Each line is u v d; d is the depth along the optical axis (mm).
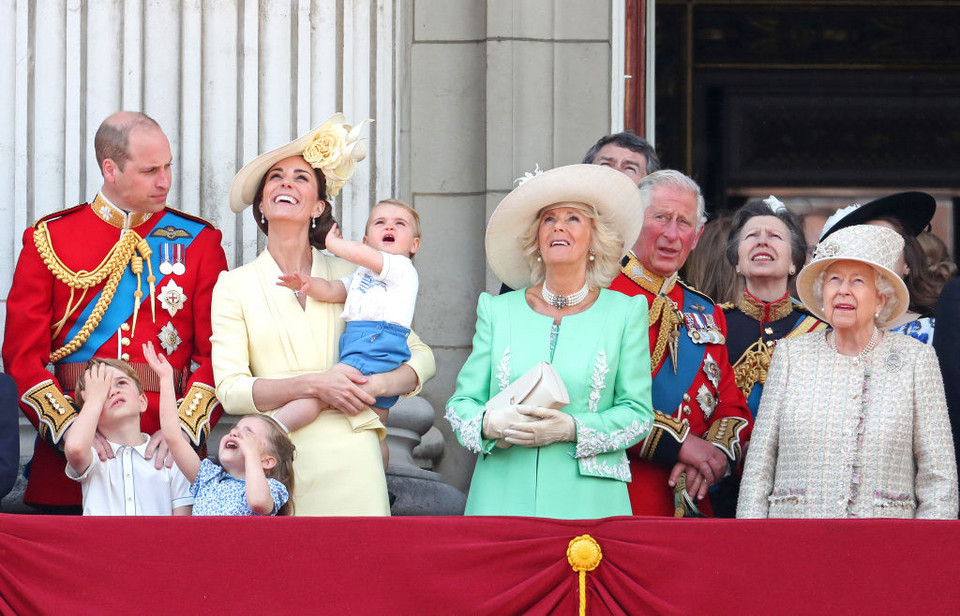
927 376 21562
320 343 23141
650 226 25031
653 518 20172
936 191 49250
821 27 49344
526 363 22344
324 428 22594
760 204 28797
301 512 22312
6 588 19781
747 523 20016
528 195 22766
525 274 23766
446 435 30359
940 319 22719
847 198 49219
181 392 24109
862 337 21984
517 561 20016
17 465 21750
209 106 28969
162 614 19688
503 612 19875
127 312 24031
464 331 30641
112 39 28766
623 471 22156
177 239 24516
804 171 49125
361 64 29891
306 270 23781
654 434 23781
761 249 27844
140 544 19828
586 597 20000
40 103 28422
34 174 28266
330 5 29766
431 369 23609
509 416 21531
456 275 30781
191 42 29000
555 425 21547
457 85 31156
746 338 27562
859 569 19812
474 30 31266
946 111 49438
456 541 20000
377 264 23078
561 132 30875
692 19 49094
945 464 21266
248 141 28969
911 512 21328
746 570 19891
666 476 24078
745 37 49219
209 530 19875
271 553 19844
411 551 19938
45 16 28578
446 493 27656
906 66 49438
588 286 22969
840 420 21578
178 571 19781
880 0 49188
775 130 49188
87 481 22219
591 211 22828
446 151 31031
